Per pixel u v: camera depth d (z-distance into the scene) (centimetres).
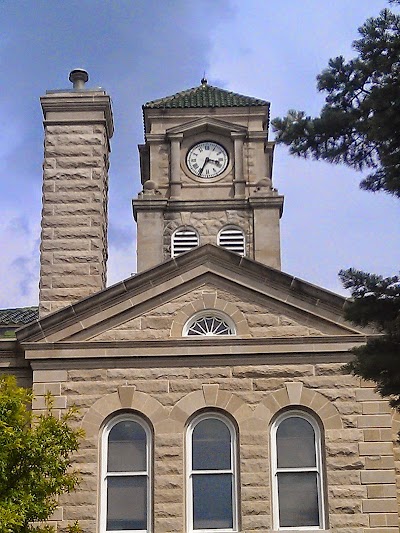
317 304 2452
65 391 2406
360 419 2367
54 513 2298
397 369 1770
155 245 3494
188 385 2406
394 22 1858
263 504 2306
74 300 2770
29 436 2000
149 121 3706
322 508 2316
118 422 2402
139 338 2442
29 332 2444
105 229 2969
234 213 3531
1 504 1909
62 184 2903
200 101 3744
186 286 2488
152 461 2358
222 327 2462
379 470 2330
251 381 2406
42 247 2831
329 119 1870
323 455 2355
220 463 2361
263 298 2470
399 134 1792
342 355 2417
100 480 2348
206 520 2317
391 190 1798
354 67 1873
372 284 1806
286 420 2394
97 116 2981
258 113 3694
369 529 2286
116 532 2311
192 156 3631
